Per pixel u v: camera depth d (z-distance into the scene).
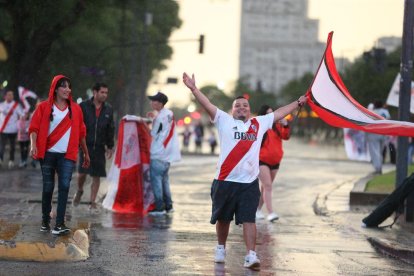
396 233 35.25
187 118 186.00
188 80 25.28
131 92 131.38
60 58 105.50
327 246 31.22
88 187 48.81
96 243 29.02
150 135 39.97
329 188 58.28
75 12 82.44
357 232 35.59
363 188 48.62
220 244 26.27
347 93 27.53
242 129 25.38
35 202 40.28
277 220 39.44
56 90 29.19
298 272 25.28
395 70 153.12
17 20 81.69
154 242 29.89
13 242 26.62
